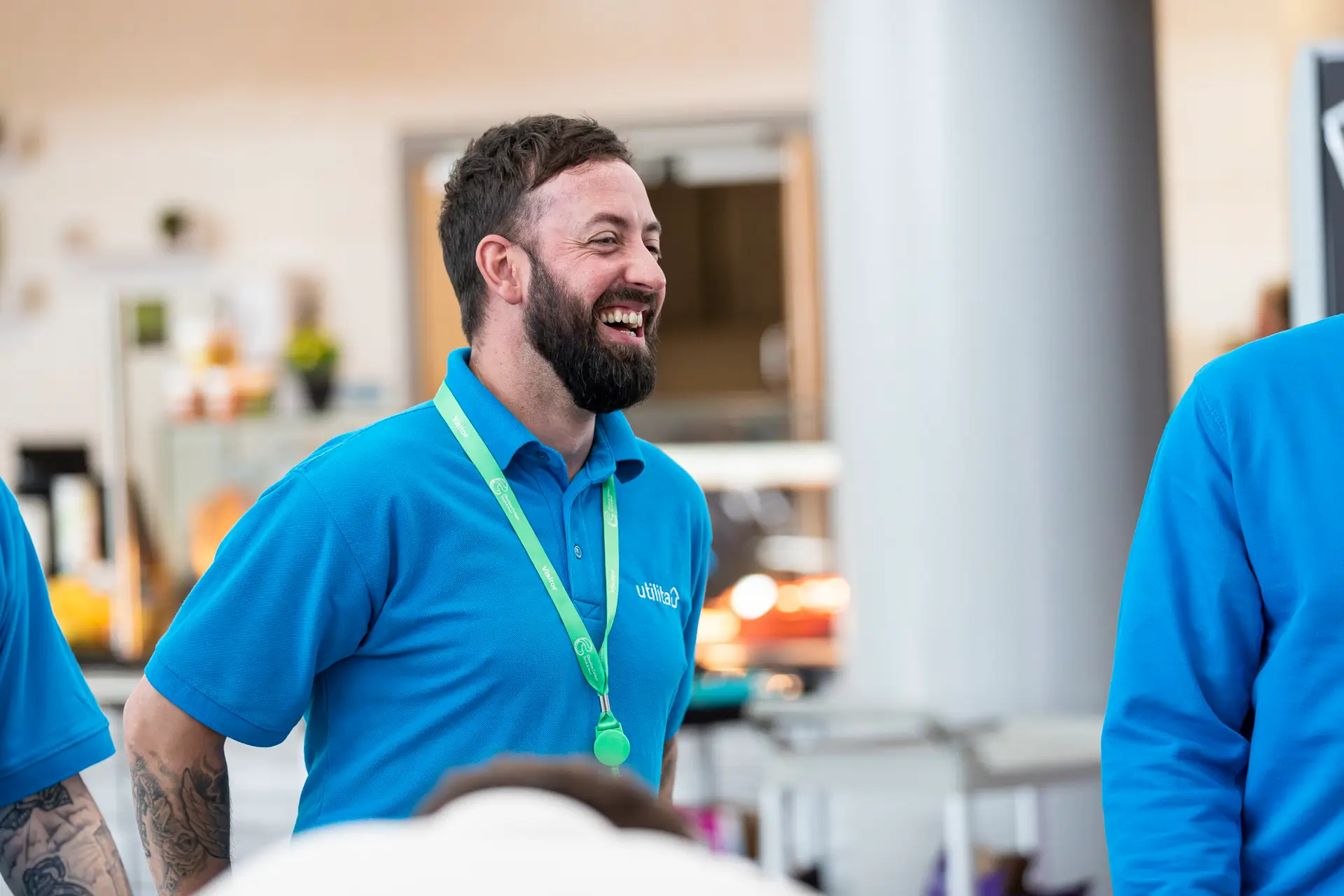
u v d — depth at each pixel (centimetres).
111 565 948
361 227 1260
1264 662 253
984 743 560
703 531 312
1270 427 251
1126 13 642
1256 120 1139
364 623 264
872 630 666
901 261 651
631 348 270
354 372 1258
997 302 635
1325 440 248
